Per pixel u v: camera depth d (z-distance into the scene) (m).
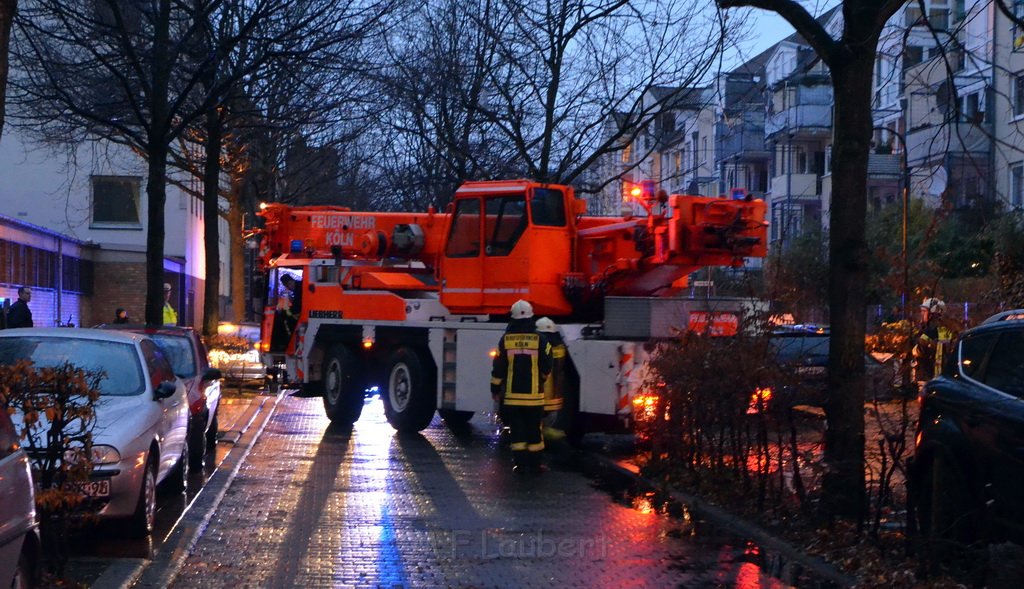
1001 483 6.97
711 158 38.91
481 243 15.69
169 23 18.89
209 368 14.16
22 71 20.06
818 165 40.78
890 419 8.62
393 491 11.42
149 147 18.16
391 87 20.34
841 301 8.98
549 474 12.76
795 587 7.64
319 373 18.70
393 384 17.11
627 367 13.66
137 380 9.90
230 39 17.05
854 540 8.34
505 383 12.88
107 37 18.52
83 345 10.12
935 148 11.13
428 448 15.02
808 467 9.31
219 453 14.52
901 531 8.42
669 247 14.18
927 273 9.18
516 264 15.30
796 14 8.91
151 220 18.30
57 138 22.22
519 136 20.42
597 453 14.61
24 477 6.05
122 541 8.96
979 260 13.38
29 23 16.38
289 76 18.84
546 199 15.40
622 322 14.16
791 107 38.41
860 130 8.88
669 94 19.72
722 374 10.47
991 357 7.58
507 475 12.63
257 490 11.39
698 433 11.21
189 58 20.92
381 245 17.52
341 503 10.68
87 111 18.06
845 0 8.79
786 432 10.12
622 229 14.88
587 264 15.38
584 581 7.78
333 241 18.39
